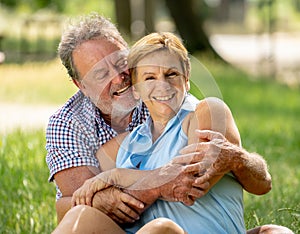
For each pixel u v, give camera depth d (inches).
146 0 954.7
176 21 976.9
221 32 1718.8
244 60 1103.6
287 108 641.6
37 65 815.1
